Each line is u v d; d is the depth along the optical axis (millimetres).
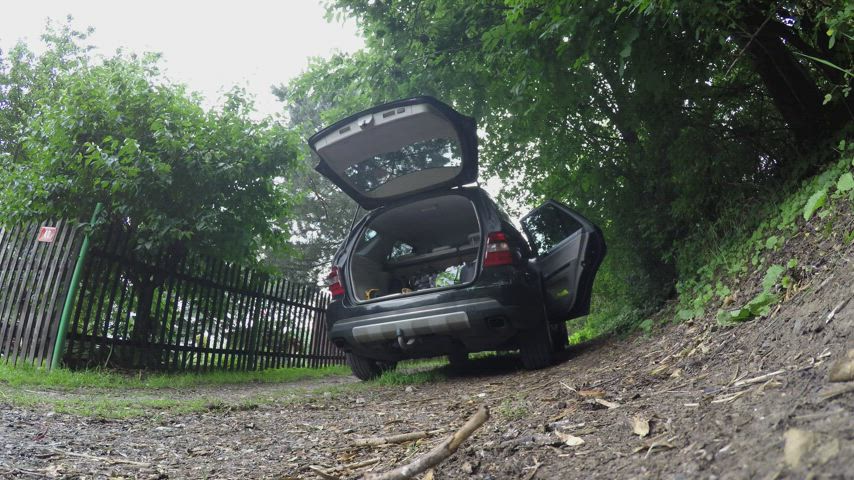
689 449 1563
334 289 5660
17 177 6387
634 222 7363
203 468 2549
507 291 4969
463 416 3328
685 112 5867
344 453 2732
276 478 2344
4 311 5812
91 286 6086
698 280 5410
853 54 4004
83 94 6609
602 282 9922
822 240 3332
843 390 1437
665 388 2572
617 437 1982
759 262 4145
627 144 7449
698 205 6051
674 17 4000
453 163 5863
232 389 5746
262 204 7703
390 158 5891
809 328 2219
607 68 5504
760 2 4262
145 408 4047
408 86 7199
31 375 5090
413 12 7086
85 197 6535
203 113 7336
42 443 2834
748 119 5898
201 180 6723
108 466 2520
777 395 1682
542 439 2227
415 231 6660
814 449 1166
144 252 6418
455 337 5188
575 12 4570
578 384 3490
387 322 5191
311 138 5648
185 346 6750
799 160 4961
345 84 8391
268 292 8273
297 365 8969
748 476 1224
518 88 5473
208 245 7266
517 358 6957
